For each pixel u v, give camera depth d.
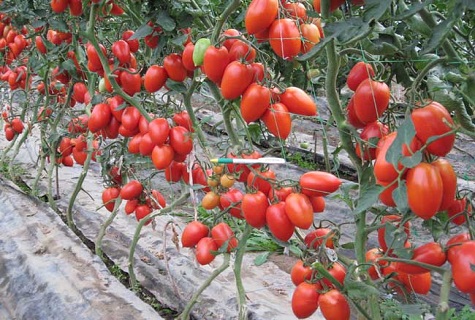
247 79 1.44
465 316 1.94
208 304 2.15
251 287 2.28
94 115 1.90
